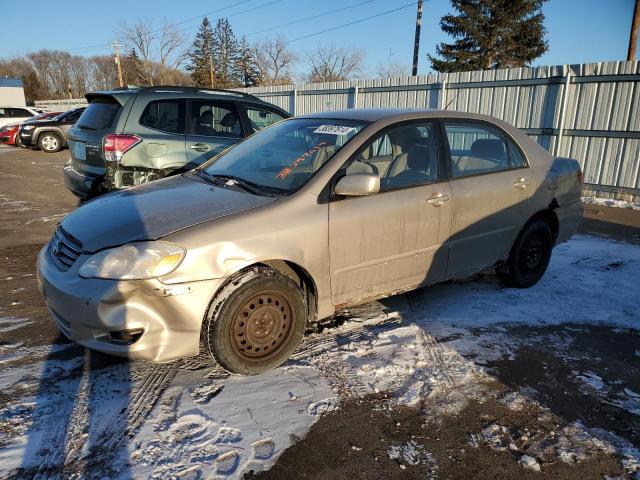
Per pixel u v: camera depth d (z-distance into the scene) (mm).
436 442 2609
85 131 6039
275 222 3047
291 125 4164
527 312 4242
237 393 2947
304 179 3348
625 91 9344
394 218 3537
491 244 4297
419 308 4262
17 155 16266
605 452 2578
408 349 3533
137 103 5754
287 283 3100
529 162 4551
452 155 4012
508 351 3564
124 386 2994
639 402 3012
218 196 3301
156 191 3557
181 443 2518
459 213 3943
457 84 12023
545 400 2998
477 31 33125
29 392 2898
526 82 10750
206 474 2324
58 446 2467
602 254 6102
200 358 3346
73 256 2951
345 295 3469
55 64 85688
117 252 2770
